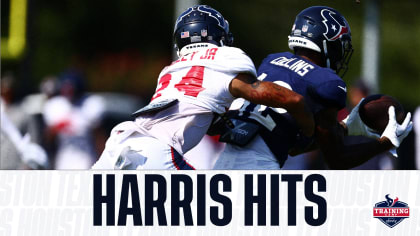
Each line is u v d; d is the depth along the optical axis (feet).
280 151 58.44
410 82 283.59
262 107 58.44
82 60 290.35
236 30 286.46
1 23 217.97
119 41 296.51
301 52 60.95
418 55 281.54
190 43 58.90
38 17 283.59
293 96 53.83
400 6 272.92
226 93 55.52
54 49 288.92
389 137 59.62
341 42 60.44
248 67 55.11
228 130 58.75
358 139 104.58
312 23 60.18
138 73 285.64
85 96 132.36
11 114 103.35
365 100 62.08
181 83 56.54
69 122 129.59
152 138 55.77
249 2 286.46
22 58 204.03
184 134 55.67
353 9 245.45
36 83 274.57
